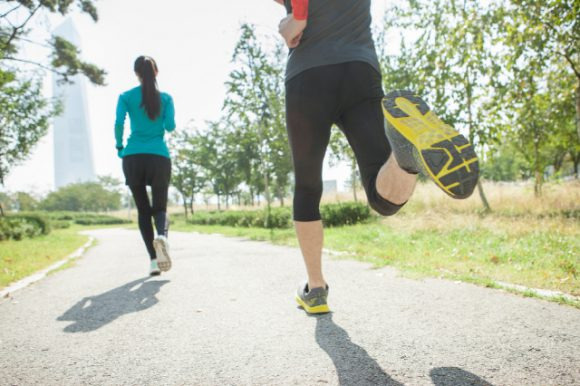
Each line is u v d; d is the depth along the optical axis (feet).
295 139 6.73
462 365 5.17
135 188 13.73
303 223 7.25
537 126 39.83
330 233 29.45
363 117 6.32
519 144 44.68
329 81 6.33
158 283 12.34
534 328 6.48
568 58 26.08
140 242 36.50
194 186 132.46
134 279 13.47
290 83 6.64
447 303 8.30
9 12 53.72
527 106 32.32
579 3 20.99
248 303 9.10
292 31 6.32
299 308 8.42
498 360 5.27
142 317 8.32
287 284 11.19
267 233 36.06
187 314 8.38
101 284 12.83
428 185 49.08
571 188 39.50
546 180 42.09
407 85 38.45
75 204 291.17
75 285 12.90
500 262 13.25
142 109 13.50
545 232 19.01
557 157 75.46
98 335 7.22
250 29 43.70
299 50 6.57
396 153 4.66
